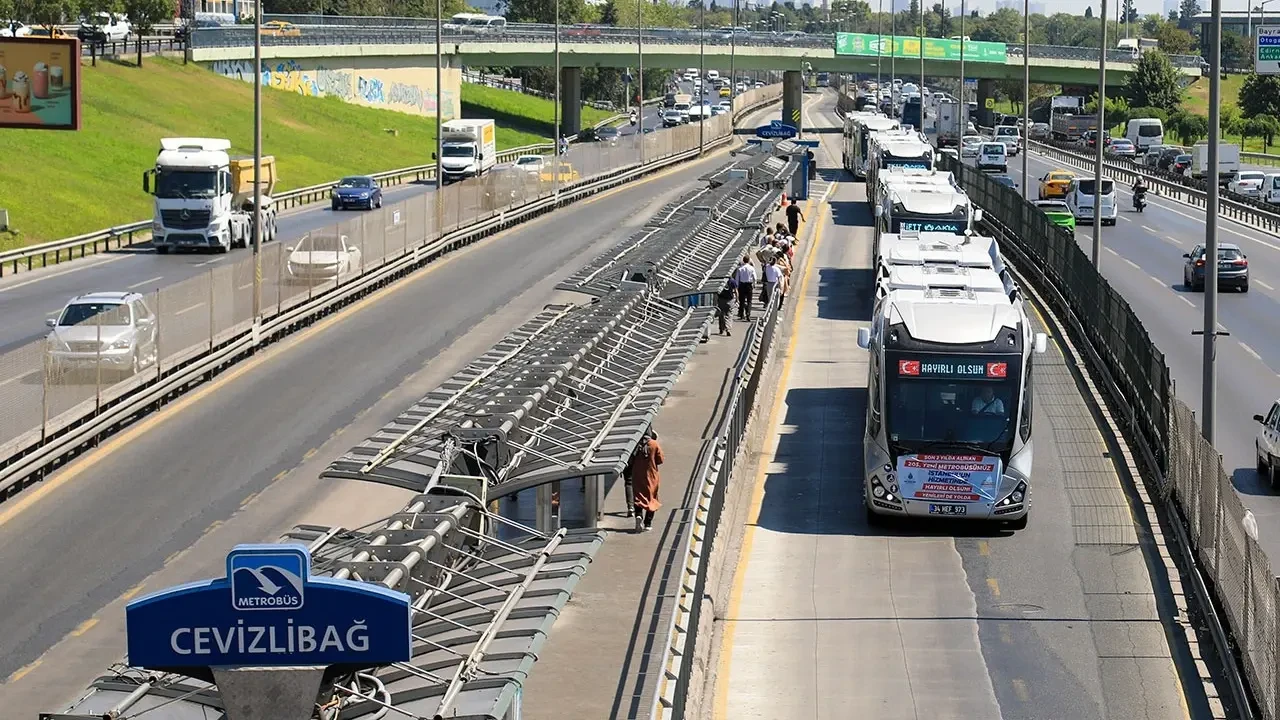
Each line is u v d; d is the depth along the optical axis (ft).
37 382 151.94
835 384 206.49
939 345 140.46
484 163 500.74
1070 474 160.45
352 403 184.14
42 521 137.80
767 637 115.14
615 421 115.85
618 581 120.88
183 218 309.63
